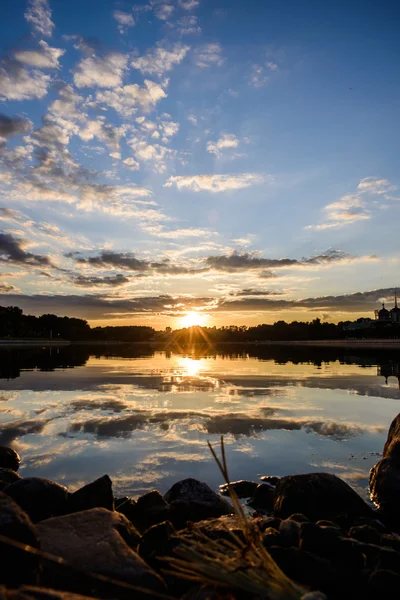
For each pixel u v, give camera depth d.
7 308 159.50
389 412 12.29
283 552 4.15
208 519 5.35
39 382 18.95
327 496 6.10
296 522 4.81
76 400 13.97
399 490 6.34
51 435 9.56
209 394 15.41
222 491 6.73
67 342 163.25
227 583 3.30
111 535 4.35
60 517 4.75
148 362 34.88
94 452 8.37
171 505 5.70
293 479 6.34
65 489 5.91
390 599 3.72
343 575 3.96
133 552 4.10
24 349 69.12
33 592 2.83
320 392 16.05
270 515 6.02
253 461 8.03
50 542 4.11
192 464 7.78
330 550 4.25
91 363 33.16
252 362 35.00
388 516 6.12
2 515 3.43
